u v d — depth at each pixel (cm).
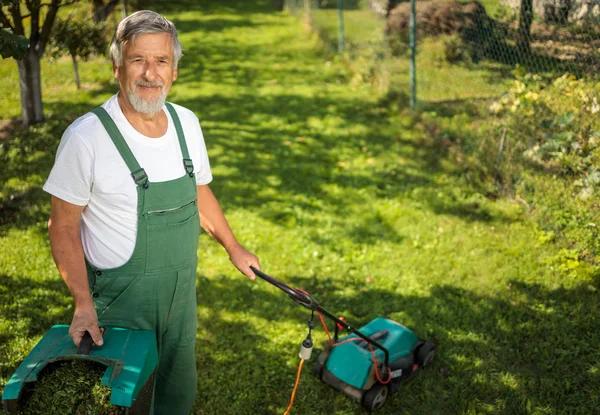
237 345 435
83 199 244
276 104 951
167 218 252
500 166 642
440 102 822
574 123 540
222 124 867
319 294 494
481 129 690
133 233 250
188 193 259
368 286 504
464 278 509
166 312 269
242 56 1259
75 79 1062
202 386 397
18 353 416
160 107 243
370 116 884
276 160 745
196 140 271
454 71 782
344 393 391
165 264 258
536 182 589
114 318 261
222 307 475
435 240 562
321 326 457
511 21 634
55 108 928
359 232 582
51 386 231
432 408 382
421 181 676
